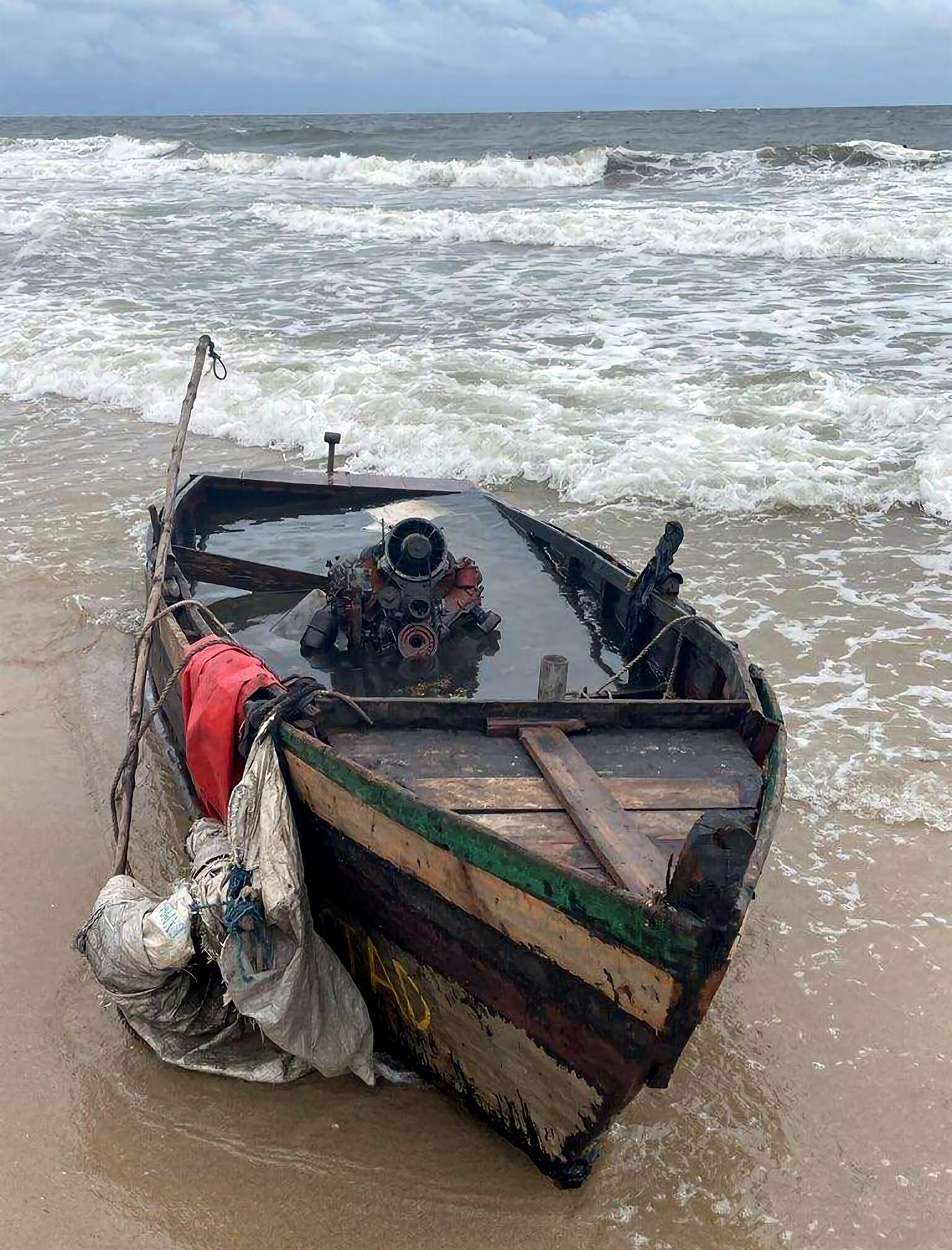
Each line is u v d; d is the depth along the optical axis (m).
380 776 3.98
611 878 3.74
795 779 6.62
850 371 13.90
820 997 5.04
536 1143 3.98
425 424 12.43
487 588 7.65
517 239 22.66
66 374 14.44
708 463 11.42
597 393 13.29
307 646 6.58
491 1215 3.91
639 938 3.20
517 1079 3.92
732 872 3.00
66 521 10.38
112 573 9.30
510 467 11.59
